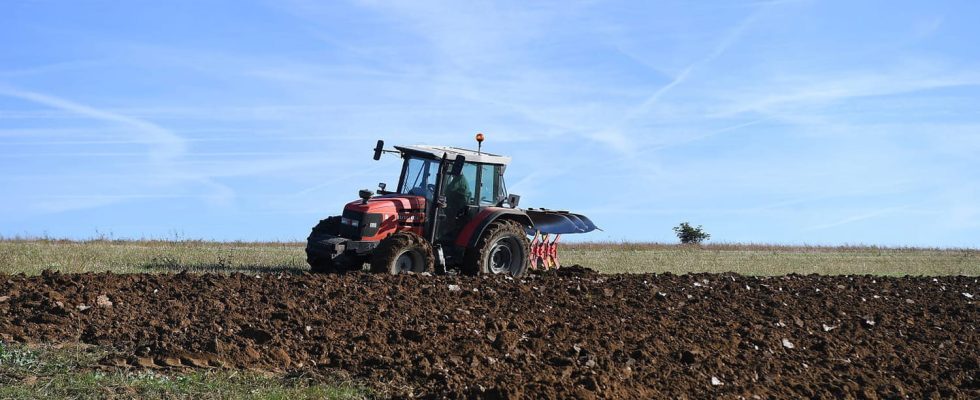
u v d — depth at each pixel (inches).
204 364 265.0
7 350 265.1
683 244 1216.2
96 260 609.6
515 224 550.3
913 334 387.5
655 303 408.8
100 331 293.4
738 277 538.3
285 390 245.0
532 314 361.4
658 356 306.5
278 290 383.6
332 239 519.2
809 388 290.5
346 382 255.9
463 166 542.9
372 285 405.4
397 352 285.3
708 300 428.1
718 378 290.5
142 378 247.1
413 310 350.0
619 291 433.1
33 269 533.6
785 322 388.8
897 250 1217.4
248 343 284.5
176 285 390.0
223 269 591.8
